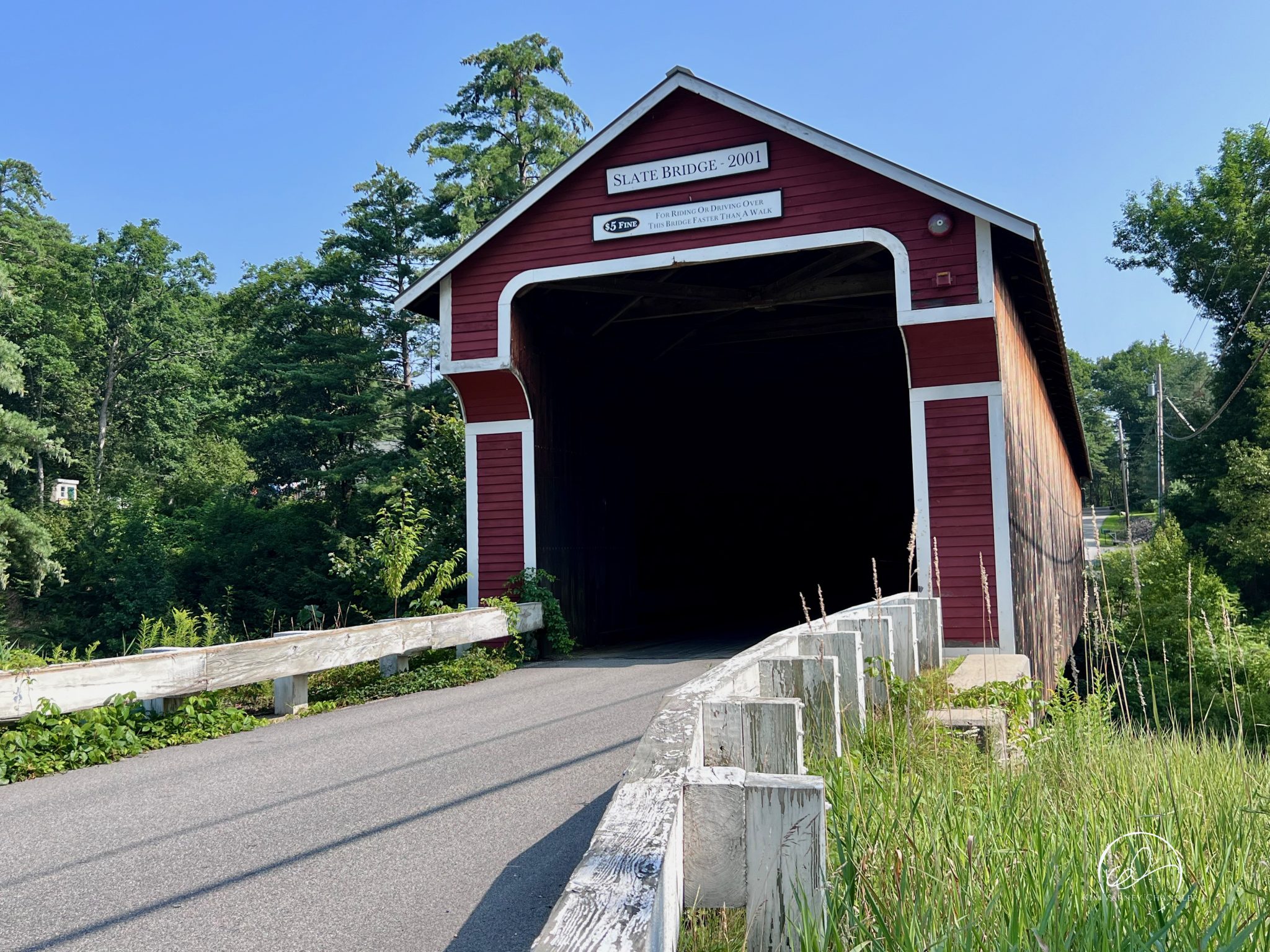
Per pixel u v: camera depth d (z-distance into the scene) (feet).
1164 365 318.24
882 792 12.10
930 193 36.68
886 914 8.54
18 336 145.59
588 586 50.62
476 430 44.32
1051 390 66.80
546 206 41.93
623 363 56.75
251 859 14.03
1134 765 15.62
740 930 9.00
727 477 77.36
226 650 24.85
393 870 13.48
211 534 114.52
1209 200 136.36
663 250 40.19
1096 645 21.56
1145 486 207.00
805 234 38.52
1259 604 110.42
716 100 39.37
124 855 14.30
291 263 152.56
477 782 18.47
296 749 22.20
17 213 175.42
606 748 21.26
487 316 42.34
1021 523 42.14
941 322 36.76
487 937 11.09
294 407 122.93
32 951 10.85
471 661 36.22
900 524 81.46
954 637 37.19
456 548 63.87
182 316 165.78
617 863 6.34
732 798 7.86
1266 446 118.73
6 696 19.77
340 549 103.65
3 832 15.65
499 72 114.73
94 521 119.55
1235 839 11.89
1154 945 8.28
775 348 62.34
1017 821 11.66
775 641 16.98
